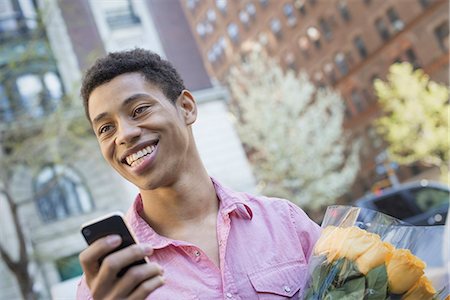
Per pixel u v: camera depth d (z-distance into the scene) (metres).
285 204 1.73
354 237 1.49
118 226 1.14
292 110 24.50
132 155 1.45
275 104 24.41
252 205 1.68
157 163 1.46
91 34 17.73
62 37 16.67
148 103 1.47
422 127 26.73
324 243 1.54
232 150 18.20
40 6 16.19
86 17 17.91
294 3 40.78
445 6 31.42
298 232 1.68
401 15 33.97
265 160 25.11
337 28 38.19
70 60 16.44
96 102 1.48
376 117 36.44
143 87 1.49
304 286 1.52
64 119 11.65
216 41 48.38
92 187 16.38
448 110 25.36
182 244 1.48
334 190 24.17
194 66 19.36
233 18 46.03
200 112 18.39
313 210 24.94
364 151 37.56
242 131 24.17
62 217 16.08
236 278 1.47
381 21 35.38
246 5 44.62
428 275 1.46
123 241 1.14
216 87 18.86
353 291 1.44
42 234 15.68
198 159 1.61
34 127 12.70
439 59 32.25
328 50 38.97
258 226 1.60
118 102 1.46
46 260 14.96
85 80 1.52
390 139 27.91
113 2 18.67
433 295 1.44
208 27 49.16
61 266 15.66
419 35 33.22
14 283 14.70
